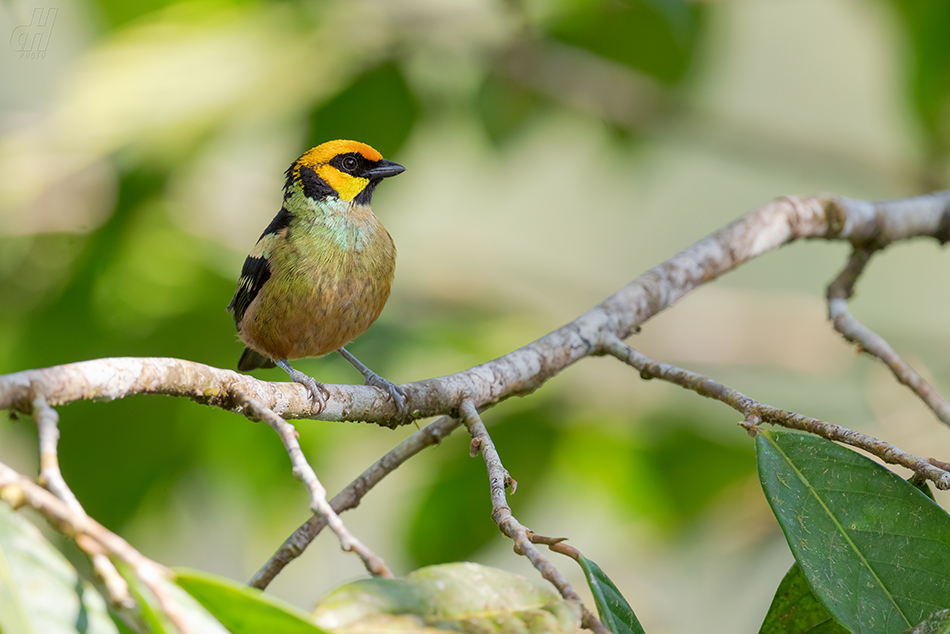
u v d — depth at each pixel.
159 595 3.18
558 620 4.00
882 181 13.71
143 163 11.22
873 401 12.70
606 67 13.15
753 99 18.23
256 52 12.11
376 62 12.02
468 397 6.51
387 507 12.65
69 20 13.38
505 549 12.70
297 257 8.08
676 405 11.89
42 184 12.91
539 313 14.45
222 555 13.15
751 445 11.36
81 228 12.41
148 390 4.77
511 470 11.03
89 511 11.30
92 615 3.43
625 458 11.34
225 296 12.31
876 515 5.04
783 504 5.11
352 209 8.45
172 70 11.84
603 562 13.00
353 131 12.32
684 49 13.38
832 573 4.80
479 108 13.33
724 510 11.88
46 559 3.46
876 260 18.59
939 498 12.10
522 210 19.33
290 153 12.42
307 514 11.84
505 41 12.70
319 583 13.45
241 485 11.60
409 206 16.09
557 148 16.53
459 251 16.19
